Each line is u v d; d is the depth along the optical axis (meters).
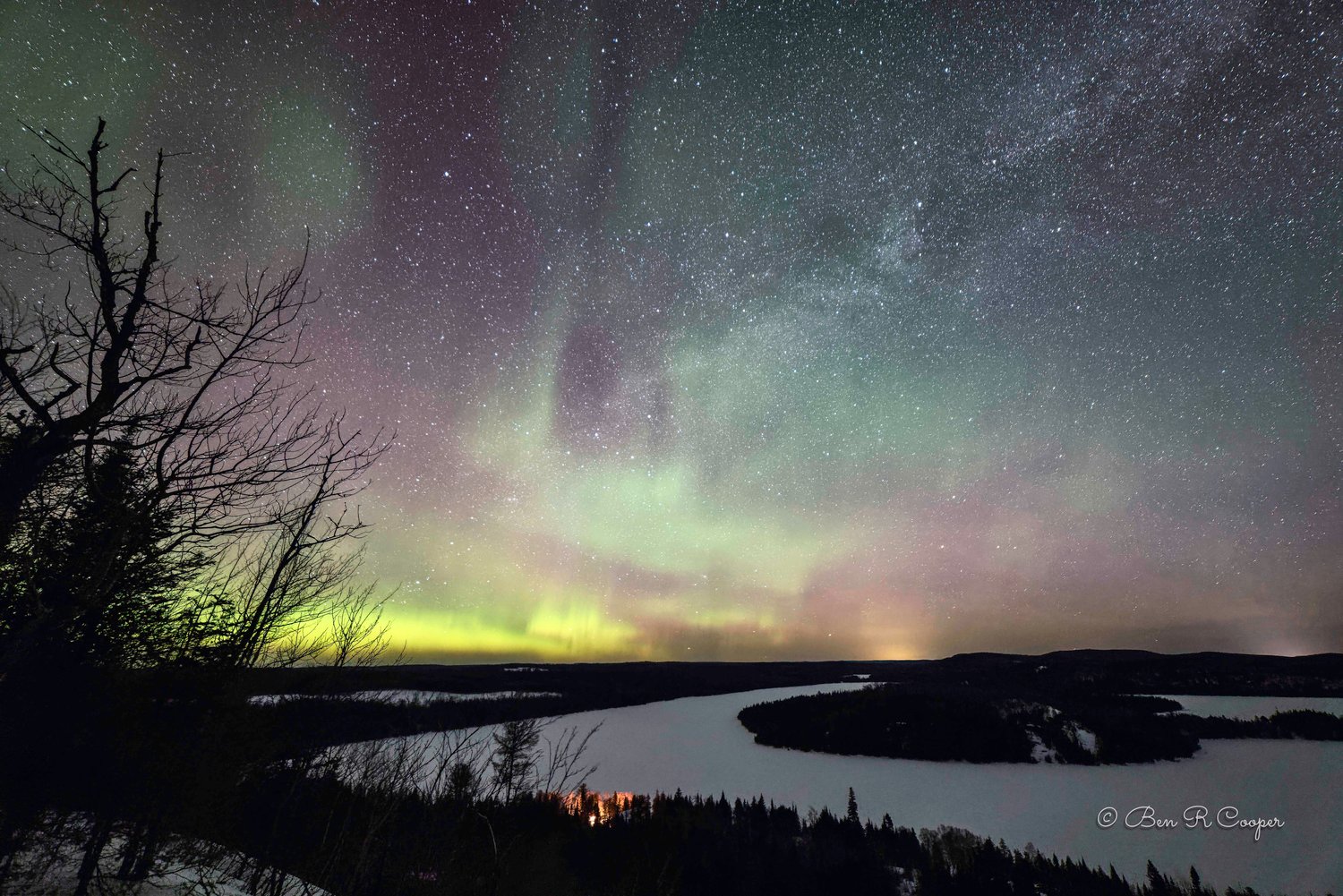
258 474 3.26
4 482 2.73
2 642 2.83
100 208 2.90
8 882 3.56
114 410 2.98
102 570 2.95
